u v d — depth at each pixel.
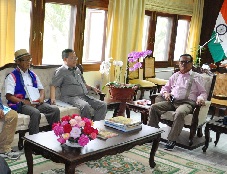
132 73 6.23
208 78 4.56
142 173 3.33
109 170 3.34
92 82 5.80
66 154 2.57
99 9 5.74
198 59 8.03
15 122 3.43
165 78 7.68
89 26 5.77
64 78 4.31
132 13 6.05
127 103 4.55
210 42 8.28
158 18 7.39
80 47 5.50
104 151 2.75
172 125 4.12
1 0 4.03
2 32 4.10
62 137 2.67
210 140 4.55
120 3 5.67
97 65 5.86
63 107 4.09
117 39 5.77
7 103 3.79
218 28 8.14
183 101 4.34
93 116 4.34
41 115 3.74
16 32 4.57
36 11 4.72
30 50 4.77
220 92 5.62
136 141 3.07
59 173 3.18
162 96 4.55
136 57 4.85
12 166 3.23
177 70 4.99
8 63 3.92
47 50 5.16
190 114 4.16
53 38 5.20
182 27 8.11
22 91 3.84
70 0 5.14
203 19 8.33
